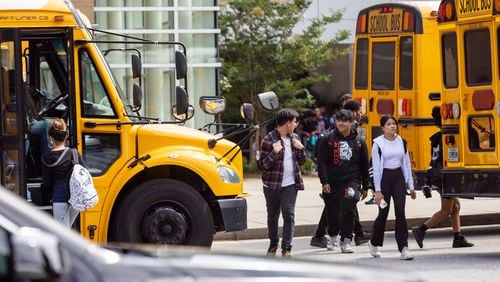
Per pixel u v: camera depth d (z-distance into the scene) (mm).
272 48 45500
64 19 19828
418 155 29844
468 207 30875
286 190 21297
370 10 31438
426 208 30797
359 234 24516
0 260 6875
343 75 53781
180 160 20438
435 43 30125
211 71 37250
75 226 19922
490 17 22250
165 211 20156
